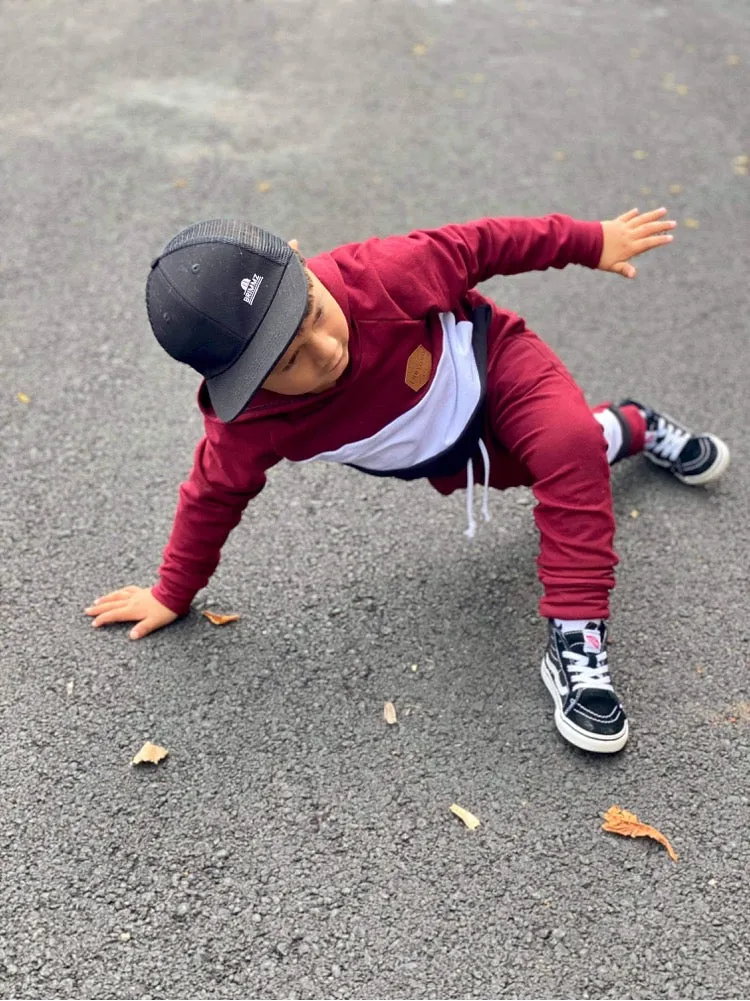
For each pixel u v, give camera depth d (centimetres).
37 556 295
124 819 231
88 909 215
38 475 321
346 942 208
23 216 446
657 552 289
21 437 336
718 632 267
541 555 242
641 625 269
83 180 468
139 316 390
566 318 383
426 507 307
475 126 506
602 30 601
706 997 197
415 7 631
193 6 634
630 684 255
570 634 245
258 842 226
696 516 301
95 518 306
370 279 215
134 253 422
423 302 219
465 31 601
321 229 430
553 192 453
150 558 294
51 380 360
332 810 231
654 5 632
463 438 236
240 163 478
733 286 399
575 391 237
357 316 213
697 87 538
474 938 208
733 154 481
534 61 566
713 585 280
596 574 236
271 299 191
